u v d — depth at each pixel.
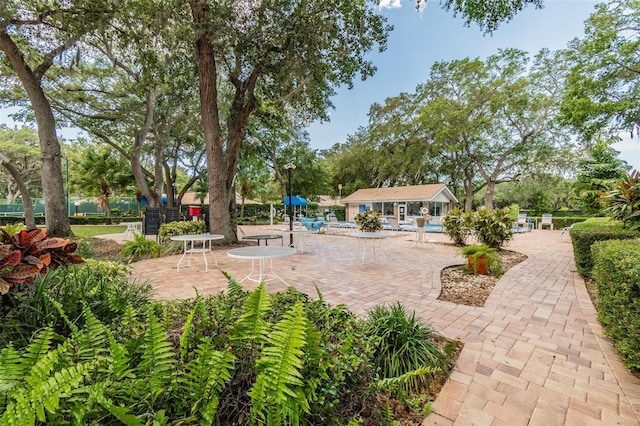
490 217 7.04
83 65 10.39
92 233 12.73
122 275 2.73
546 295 3.71
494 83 17.62
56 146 8.17
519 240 10.38
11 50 7.32
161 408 0.96
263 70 7.99
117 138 14.56
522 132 18.52
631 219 4.29
